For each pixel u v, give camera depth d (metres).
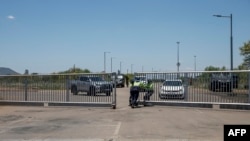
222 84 19.94
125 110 19.53
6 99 23.11
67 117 16.97
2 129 13.71
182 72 20.97
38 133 12.84
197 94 20.56
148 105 21.58
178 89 20.98
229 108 19.70
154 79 21.53
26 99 22.67
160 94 21.34
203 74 20.47
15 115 17.89
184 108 20.23
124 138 11.79
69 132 12.97
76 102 21.50
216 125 14.34
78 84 21.52
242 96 19.47
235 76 19.67
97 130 13.28
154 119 15.98
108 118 16.42
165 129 13.42
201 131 13.02
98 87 21.00
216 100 20.06
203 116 16.94
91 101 21.27
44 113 18.64
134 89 20.86
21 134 12.69
